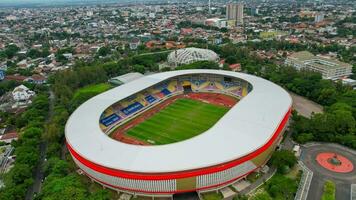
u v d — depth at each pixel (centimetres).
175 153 9331
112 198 9144
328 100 15588
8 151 12000
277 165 10038
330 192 8775
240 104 12706
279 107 12475
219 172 8981
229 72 18075
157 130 13550
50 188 8838
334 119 12450
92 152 9638
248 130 10550
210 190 9325
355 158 10788
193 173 8712
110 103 13638
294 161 10075
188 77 18962
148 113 15550
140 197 9181
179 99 17462
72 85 19312
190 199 9138
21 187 9194
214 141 9888
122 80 19988
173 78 18488
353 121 12331
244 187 9450
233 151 9356
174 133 13200
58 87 17988
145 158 9162
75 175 9706
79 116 12250
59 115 14125
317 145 11731
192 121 14375
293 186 9262
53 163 10262
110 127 13712
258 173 10088
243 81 17588
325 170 10119
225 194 9162
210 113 15275
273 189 8956
